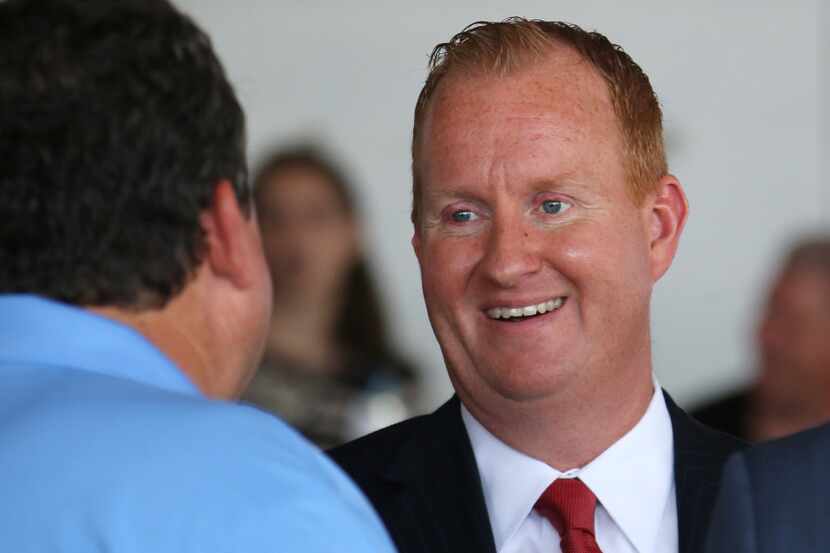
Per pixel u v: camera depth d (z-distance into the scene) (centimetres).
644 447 580
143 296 409
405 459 593
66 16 407
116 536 367
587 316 561
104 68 403
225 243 424
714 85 1284
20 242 400
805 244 1007
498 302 558
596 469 575
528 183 555
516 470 578
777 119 1282
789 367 998
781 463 456
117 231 402
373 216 1280
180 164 409
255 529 370
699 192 1285
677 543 571
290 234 1049
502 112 558
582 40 574
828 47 1273
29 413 385
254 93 1259
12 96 399
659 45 1284
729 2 1280
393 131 1283
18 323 398
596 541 566
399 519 579
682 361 1282
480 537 566
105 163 400
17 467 378
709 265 1284
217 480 375
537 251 556
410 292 1266
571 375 561
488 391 571
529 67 564
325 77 1287
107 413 384
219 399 435
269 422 397
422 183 579
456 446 591
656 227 593
